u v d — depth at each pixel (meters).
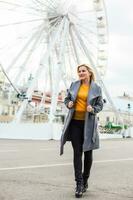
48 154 13.55
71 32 32.84
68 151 15.34
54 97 31.03
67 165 9.77
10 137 31.20
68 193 5.64
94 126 5.64
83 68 5.79
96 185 6.49
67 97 5.77
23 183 6.47
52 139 29.95
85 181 5.82
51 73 32.34
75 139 5.61
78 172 5.49
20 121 31.84
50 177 7.34
